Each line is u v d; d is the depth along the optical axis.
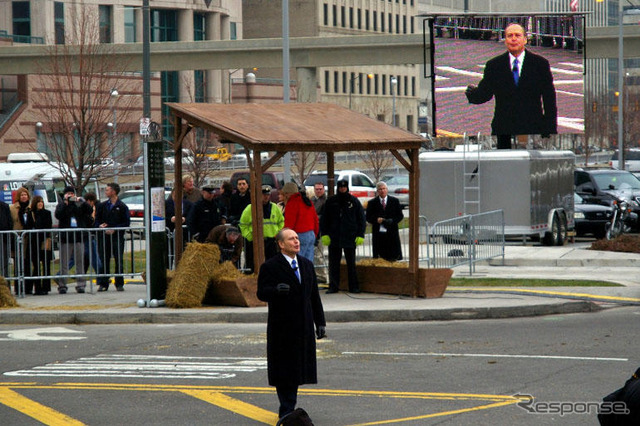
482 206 57.19
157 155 35.03
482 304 34.38
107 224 41.16
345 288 38.75
